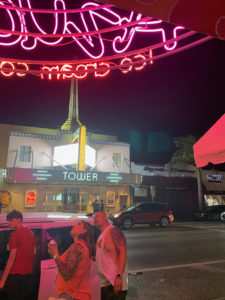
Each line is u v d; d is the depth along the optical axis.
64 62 5.21
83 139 23.98
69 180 23.16
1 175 22.72
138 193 28.03
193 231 15.58
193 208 31.22
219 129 3.84
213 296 5.14
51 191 23.91
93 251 3.13
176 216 29.97
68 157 24.53
